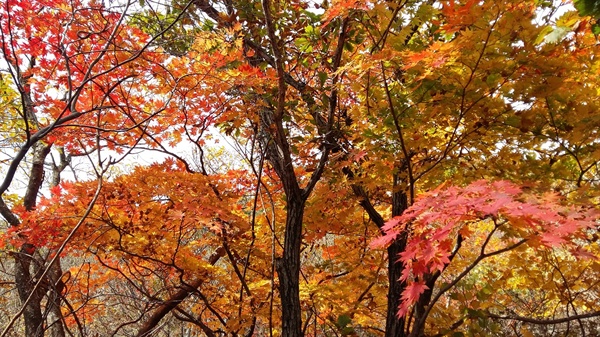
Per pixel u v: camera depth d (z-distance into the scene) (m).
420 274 1.87
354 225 4.04
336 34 3.15
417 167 3.13
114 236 3.43
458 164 2.94
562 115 2.50
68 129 3.57
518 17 2.08
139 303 4.73
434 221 1.88
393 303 3.44
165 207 3.47
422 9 2.44
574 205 1.81
